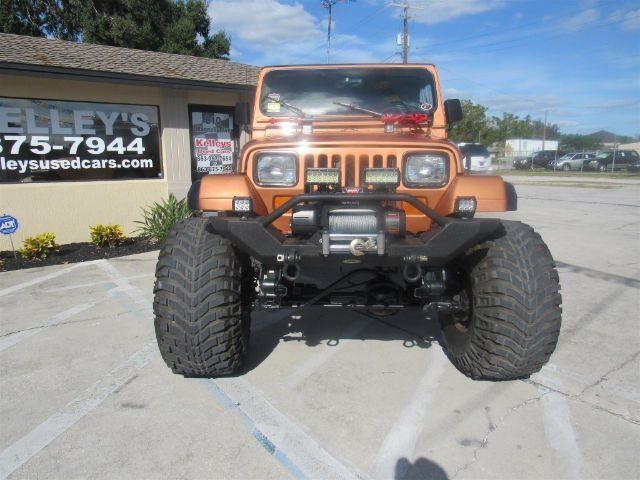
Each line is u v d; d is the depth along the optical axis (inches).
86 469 99.9
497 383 134.2
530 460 101.5
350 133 154.1
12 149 309.3
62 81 319.6
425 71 167.6
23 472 99.0
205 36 979.9
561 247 311.9
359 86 167.2
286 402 125.6
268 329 178.2
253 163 129.4
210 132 398.6
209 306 121.4
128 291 225.5
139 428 114.3
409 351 157.0
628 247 311.7
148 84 337.4
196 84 357.1
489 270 120.3
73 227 336.2
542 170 1521.9
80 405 124.7
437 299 135.6
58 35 858.1
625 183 903.7
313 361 150.0
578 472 97.7
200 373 134.7
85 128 335.3
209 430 113.3
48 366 147.1
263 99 168.2
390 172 118.6
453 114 161.9
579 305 197.5
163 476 97.7
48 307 203.0
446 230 112.0
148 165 367.2
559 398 125.4
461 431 111.9
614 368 142.0
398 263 117.4
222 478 97.1
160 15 871.7
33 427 115.0
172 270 123.1
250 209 120.2
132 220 361.4
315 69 168.6
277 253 114.0
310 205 117.3
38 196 319.6
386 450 105.6
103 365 147.6
